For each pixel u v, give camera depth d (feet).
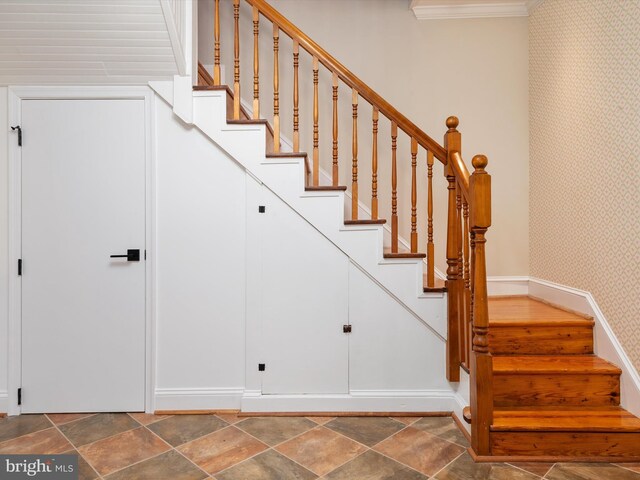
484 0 10.60
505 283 11.02
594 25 8.13
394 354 8.17
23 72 7.67
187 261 8.16
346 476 6.03
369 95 8.10
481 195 6.49
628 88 7.14
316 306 8.18
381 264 8.06
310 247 8.18
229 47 10.66
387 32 10.82
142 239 8.12
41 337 8.00
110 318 8.08
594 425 6.47
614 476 6.01
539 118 10.38
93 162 8.06
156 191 8.11
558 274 9.55
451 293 7.91
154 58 7.47
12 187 7.95
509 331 8.07
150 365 8.09
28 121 8.00
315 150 8.11
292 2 10.71
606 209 7.78
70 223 8.04
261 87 10.63
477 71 10.94
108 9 6.61
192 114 7.95
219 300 8.18
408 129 8.13
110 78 7.85
